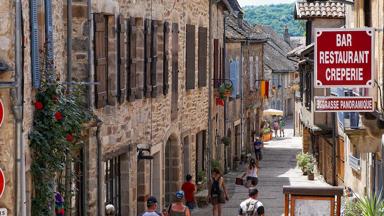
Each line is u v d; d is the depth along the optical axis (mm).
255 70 54562
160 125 25469
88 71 17953
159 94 25266
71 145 15172
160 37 25328
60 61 16594
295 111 76375
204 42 32625
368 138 20719
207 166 34125
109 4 19703
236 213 28719
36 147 13875
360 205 18672
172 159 28359
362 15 22547
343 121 32062
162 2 25219
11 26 12609
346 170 32719
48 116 14203
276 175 42344
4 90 12758
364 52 17359
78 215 18125
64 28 17062
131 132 22125
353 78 17406
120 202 21953
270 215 28000
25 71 13242
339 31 17422
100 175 18672
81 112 16125
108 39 20094
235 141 47844
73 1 17734
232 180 39500
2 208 12883
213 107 36656
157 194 25609
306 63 40719
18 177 12883
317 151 42719
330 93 33125
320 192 17203
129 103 21891
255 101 55281
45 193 14031
